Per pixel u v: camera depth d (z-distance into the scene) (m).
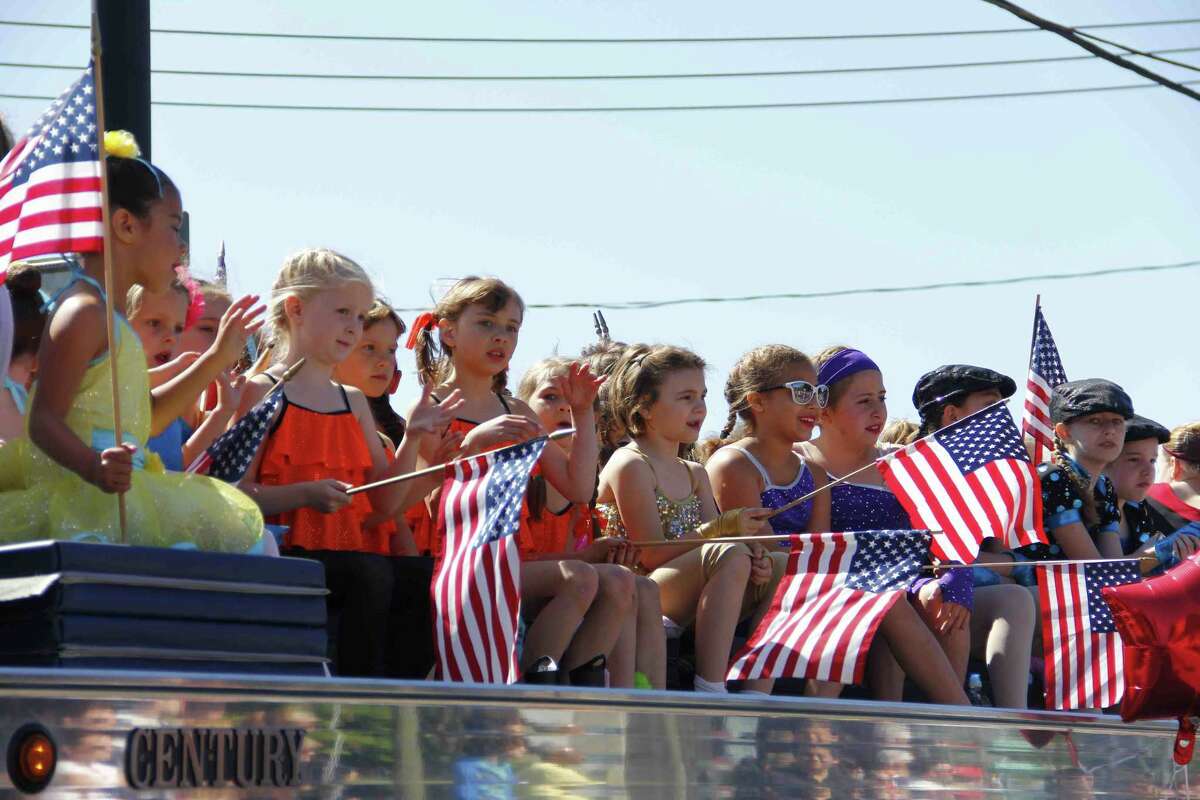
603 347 19.44
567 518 16.23
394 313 17.09
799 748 11.31
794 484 16.98
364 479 14.39
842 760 11.62
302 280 14.05
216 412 13.54
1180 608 14.03
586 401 15.37
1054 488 19.03
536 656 13.15
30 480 10.08
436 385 16.36
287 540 13.56
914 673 15.21
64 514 9.84
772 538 14.23
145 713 7.95
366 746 8.83
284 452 13.70
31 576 8.33
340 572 12.75
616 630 13.60
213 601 8.78
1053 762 13.50
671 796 10.38
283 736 8.48
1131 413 19.67
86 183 10.36
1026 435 19.81
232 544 10.39
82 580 8.29
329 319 14.03
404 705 9.02
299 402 13.94
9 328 10.65
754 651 14.29
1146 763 14.32
